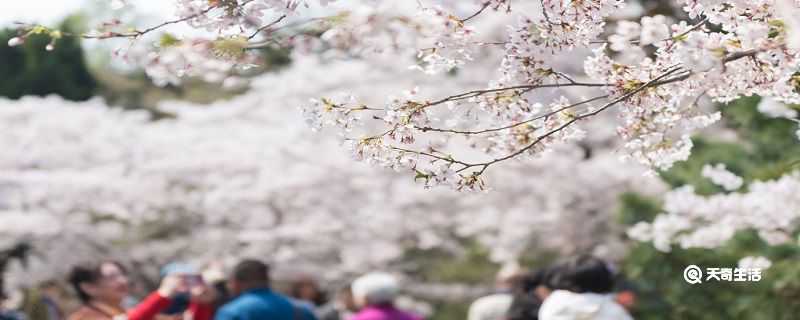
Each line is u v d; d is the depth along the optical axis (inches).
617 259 442.3
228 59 110.7
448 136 133.3
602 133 502.3
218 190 546.6
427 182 123.6
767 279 260.4
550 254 513.7
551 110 136.4
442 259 582.6
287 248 545.6
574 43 124.3
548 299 208.4
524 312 235.3
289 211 552.7
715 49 109.2
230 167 569.9
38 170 562.9
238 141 594.9
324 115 120.6
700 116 134.3
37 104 599.8
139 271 538.9
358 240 541.0
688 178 305.6
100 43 111.2
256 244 540.1
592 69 129.1
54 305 363.6
